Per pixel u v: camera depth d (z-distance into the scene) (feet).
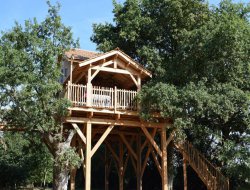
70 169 56.70
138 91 61.62
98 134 75.41
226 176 65.46
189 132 71.92
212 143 73.20
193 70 63.62
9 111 53.42
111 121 59.11
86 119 57.36
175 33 71.46
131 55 78.79
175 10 69.72
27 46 52.47
